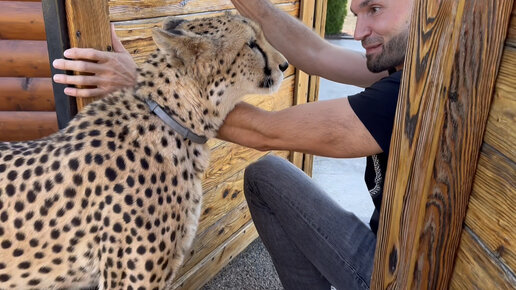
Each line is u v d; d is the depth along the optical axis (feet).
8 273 4.81
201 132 5.29
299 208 6.19
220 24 5.37
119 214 4.75
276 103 10.09
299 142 5.08
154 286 5.04
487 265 3.23
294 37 7.21
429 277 3.73
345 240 5.90
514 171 2.93
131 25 6.13
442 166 3.41
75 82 5.32
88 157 4.79
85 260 4.98
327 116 4.91
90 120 4.98
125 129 4.94
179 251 5.35
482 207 3.28
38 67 8.18
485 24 3.03
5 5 7.88
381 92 4.81
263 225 6.81
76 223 4.80
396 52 5.37
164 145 5.06
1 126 8.31
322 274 6.33
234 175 9.11
